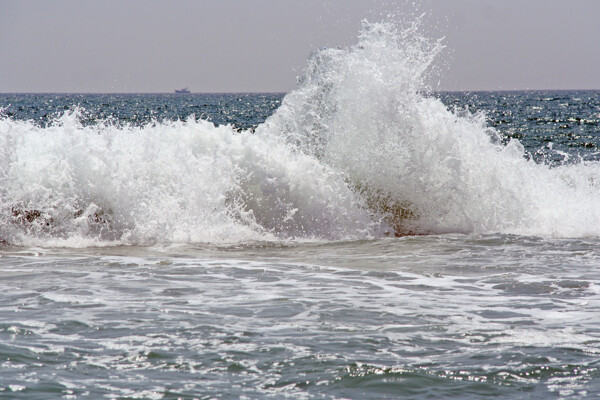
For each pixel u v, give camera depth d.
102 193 27.95
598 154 72.81
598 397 10.92
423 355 12.95
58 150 28.41
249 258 23.97
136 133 31.09
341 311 16.33
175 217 28.22
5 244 25.91
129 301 17.06
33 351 12.93
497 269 22.14
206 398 10.90
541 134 110.12
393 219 31.06
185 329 14.51
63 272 20.86
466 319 15.72
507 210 31.30
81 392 11.02
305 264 22.92
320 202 29.86
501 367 12.28
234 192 29.50
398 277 20.86
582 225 30.44
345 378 11.77
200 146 30.50
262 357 12.77
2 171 27.52
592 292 18.83
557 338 14.12
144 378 11.68
